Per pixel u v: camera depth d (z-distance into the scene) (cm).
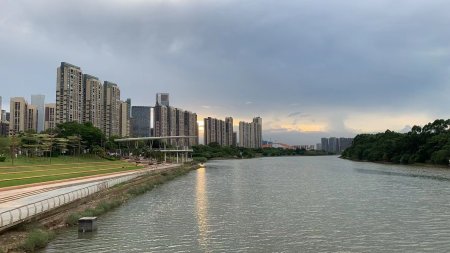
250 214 5841
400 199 7288
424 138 19275
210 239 4344
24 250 3622
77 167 12281
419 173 13588
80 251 3784
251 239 4356
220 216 5681
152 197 7806
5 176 7988
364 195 7925
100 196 6738
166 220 5359
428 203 6762
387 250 3944
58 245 3959
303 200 7300
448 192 8244
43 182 7419
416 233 4606
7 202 4900
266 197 7781
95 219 4638
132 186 8662
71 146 17038
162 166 16850
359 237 4441
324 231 4728
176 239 4328
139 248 3962
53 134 16812
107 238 4291
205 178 12838
